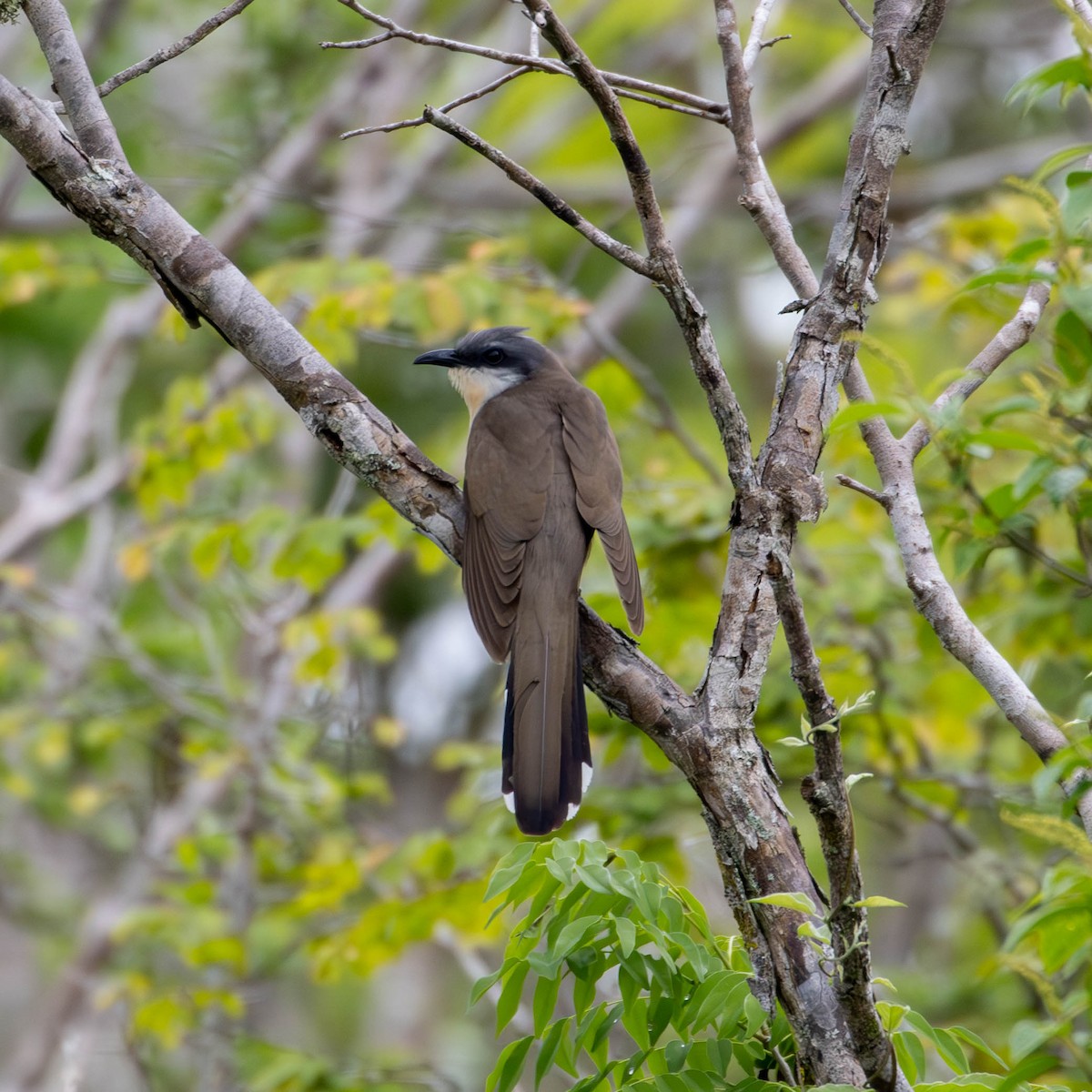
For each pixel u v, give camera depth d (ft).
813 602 37.65
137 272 45.01
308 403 21.75
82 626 48.62
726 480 39.86
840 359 19.56
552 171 75.15
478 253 40.86
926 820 40.04
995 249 42.88
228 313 21.54
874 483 38.78
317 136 61.21
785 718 35.88
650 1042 18.34
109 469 54.19
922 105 77.25
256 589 46.11
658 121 75.97
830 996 17.25
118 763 52.29
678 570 37.17
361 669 49.39
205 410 42.93
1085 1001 15.74
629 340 67.82
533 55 20.12
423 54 64.75
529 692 22.97
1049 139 70.38
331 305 38.14
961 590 37.32
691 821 37.70
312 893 36.65
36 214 62.69
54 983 52.01
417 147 69.62
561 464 26.21
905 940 52.08
